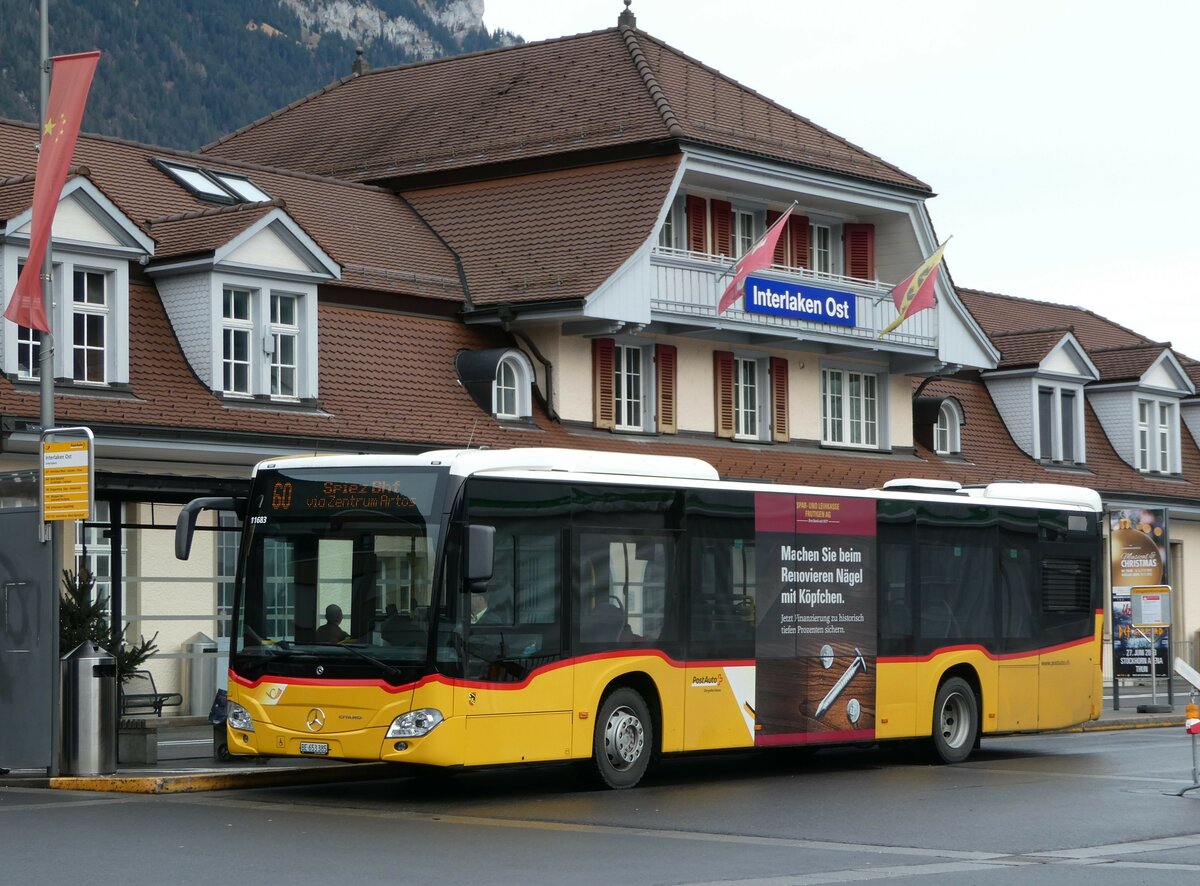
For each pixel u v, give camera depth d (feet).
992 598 80.59
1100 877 42.37
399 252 111.45
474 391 105.29
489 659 58.70
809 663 71.20
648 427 117.08
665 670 65.26
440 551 57.77
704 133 116.16
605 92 121.60
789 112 129.18
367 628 58.39
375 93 139.03
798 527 71.36
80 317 86.48
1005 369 148.36
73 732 63.57
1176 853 47.29
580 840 48.62
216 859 43.91
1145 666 116.37
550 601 61.11
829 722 71.87
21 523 64.18
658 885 40.11
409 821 52.95
